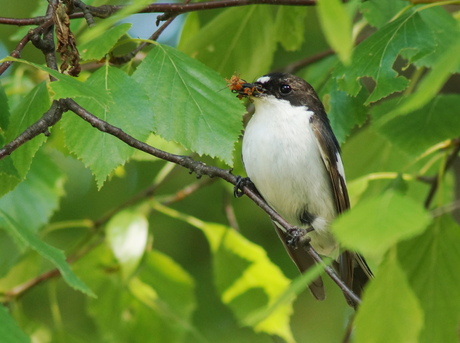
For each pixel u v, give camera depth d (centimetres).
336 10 394
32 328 1177
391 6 1045
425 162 1216
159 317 1189
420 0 809
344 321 1433
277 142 1023
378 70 815
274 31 1155
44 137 788
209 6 882
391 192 447
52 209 1173
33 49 1500
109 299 1191
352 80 824
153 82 802
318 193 1036
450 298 802
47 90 778
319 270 508
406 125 980
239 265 1156
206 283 1452
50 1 791
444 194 1198
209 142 779
